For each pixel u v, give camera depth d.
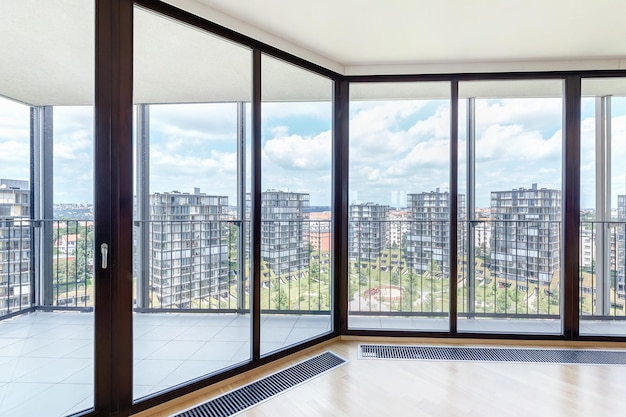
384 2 1.83
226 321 2.39
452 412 1.73
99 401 1.66
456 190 2.68
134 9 1.77
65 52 1.65
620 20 1.97
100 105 1.66
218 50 2.18
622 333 2.67
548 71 2.57
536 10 1.88
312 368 2.24
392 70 2.64
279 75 2.46
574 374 2.13
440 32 2.15
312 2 1.85
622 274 2.91
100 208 1.66
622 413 1.71
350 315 3.03
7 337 1.65
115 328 1.69
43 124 1.66
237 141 2.39
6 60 1.61
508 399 1.85
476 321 2.99
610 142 2.89
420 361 2.33
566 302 2.62
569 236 2.63
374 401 1.84
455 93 2.65
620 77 2.57
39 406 1.68
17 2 1.61
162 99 2.06
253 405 1.82
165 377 2.04
